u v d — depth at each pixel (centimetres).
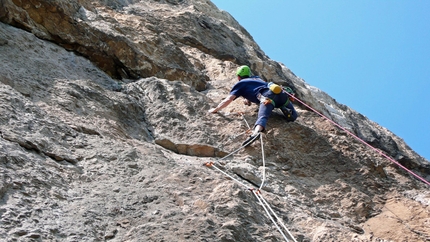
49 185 307
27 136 353
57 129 393
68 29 633
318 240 371
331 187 517
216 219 317
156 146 493
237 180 453
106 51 660
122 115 522
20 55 521
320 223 394
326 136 609
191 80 759
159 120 550
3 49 509
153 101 590
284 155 552
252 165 511
